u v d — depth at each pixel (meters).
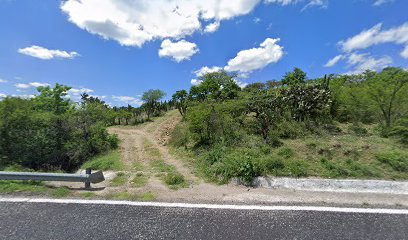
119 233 2.81
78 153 9.54
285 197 3.82
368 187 4.03
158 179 5.05
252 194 3.99
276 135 7.77
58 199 3.86
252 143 7.09
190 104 12.09
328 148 6.20
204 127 8.70
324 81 12.15
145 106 31.56
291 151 6.09
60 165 8.83
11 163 7.85
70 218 3.20
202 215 3.23
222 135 8.00
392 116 8.76
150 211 3.39
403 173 4.48
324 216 3.14
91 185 4.61
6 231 2.89
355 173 4.54
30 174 4.43
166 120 24.52
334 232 2.75
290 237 2.67
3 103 8.55
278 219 3.08
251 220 3.07
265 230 2.82
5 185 4.33
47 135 9.32
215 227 2.91
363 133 8.52
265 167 4.86
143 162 7.48
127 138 15.30
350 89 10.51
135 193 4.12
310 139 7.53
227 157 5.59
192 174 5.52
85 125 10.77
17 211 3.42
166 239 2.67
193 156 7.47
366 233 2.73
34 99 12.86
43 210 3.45
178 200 3.79
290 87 10.59
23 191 4.16
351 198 3.70
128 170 6.10
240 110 9.55
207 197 3.91
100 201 3.77
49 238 2.74
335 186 4.14
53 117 9.88
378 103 8.80
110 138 11.80
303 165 4.98
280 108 9.71
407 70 9.25
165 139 13.14
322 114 9.79
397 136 7.41
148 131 19.47
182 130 12.27
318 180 4.32
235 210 3.38
